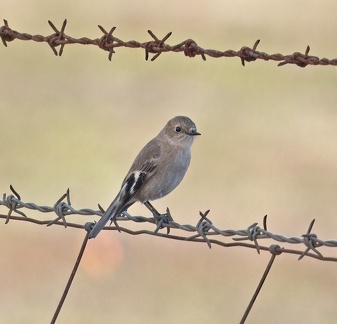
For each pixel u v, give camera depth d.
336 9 30.47
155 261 16.27
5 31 9.34
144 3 31.11
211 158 21.48
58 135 23.02
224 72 26.84
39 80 26.56
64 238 17.11
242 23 29.89
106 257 16.48
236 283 15.89
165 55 28.30
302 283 15.96
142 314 15.01
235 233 7.95
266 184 20.08
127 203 9.49
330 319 14.75
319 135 22.86
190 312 15.07
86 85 26.22
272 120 23.91
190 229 8.23
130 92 25.62
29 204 8.66
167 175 9.79
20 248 16.84
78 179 20.56
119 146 22.36
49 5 31.89
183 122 9.80
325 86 26.16
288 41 28.80
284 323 15.05
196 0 31.08
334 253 16.50
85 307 15.16
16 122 23.77
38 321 14.67
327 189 19.91
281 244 17.31
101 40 9.03
